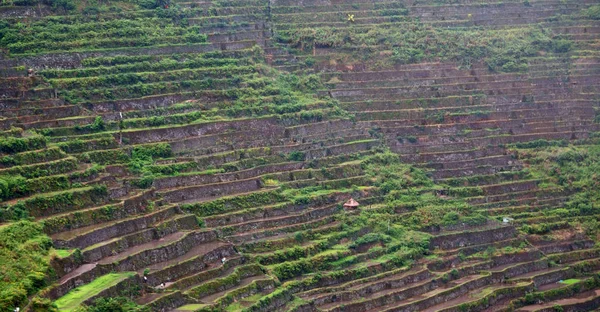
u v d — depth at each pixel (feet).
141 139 287.89
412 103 370.94
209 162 292.40
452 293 278.26
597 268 317.22
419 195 322.14
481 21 430.61
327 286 266.16
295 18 389.19
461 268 291.79
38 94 284.61
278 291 250.98
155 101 305.73
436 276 283.38
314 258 270.67
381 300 264.93
